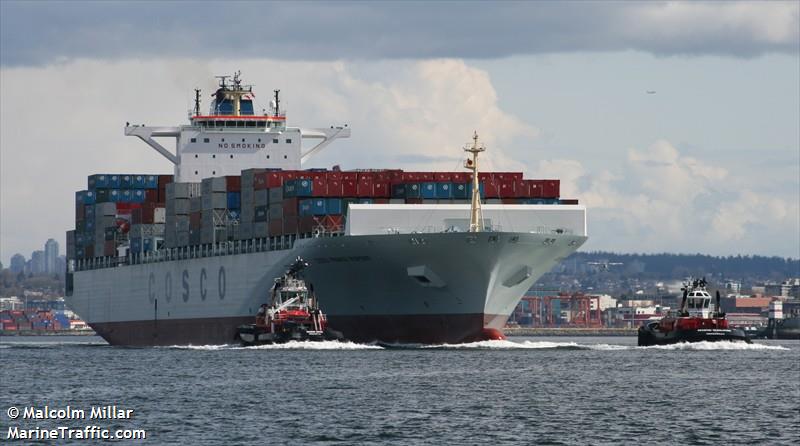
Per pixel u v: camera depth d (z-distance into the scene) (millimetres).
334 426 169000
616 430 167375
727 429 169000
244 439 159875
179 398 197000
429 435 162625
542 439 160625
